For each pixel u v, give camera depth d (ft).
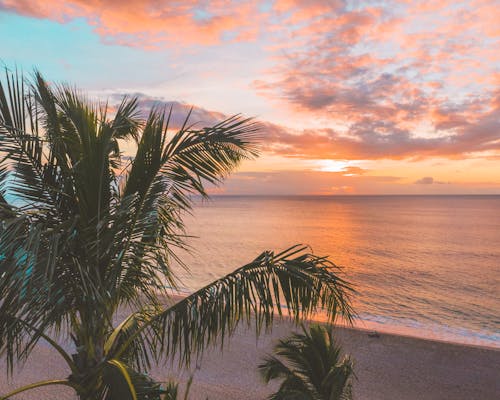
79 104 14.76
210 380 44.34
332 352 21.48
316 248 232.94
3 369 44.86
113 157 17.67
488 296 118.62
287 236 301.84
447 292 123.95
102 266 14.98
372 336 58.44
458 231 334.85
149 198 15.93
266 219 495.00
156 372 45.27
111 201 15.55
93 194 14.57
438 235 302.66
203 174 15.88
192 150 15.58
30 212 13.55
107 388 14.61
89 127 14.76
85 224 14.58
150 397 14.17
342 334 59.06
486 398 41.75
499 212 643.04
